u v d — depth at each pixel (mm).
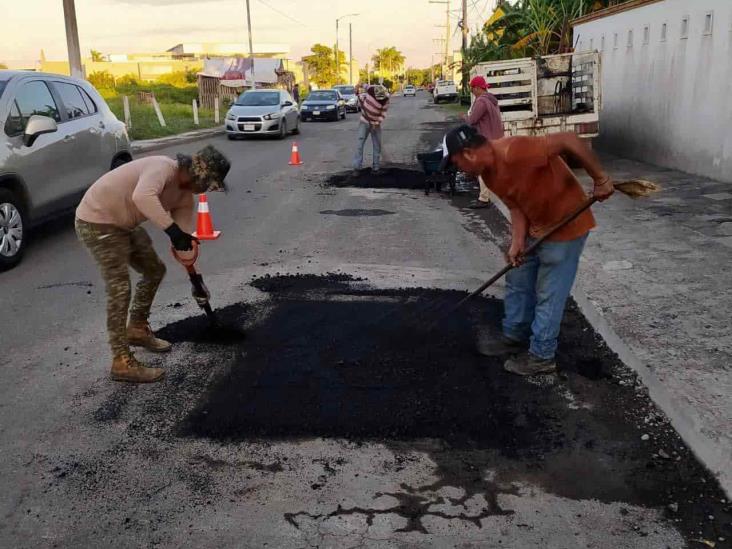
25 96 7152
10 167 6570
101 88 41594
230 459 3299
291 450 3365
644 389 3898
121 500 3002
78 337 4824
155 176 3760
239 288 5812
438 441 3434
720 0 9352
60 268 6574
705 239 6625
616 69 13422
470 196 10398
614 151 13672
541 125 11023
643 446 3385
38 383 4113
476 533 2771
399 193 10672
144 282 4359
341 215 8984
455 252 7020
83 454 3357
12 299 5668
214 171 3873
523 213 3879
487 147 3602
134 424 3625
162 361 4363
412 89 81750
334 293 5613
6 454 3357
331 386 3977
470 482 3111
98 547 2711
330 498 3000
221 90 40875
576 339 4652
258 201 10078
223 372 4188
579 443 3412
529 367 4086
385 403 3775
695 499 2984
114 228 3861
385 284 5859
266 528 2809
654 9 11531
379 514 2891
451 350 4438
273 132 20000
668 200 8500
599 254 6227
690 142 10430
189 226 4191
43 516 2900
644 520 2852
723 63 9352
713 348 4156
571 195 3730
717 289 5188
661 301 4973
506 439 3447
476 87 8617
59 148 7391
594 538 2744
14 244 6625
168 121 25031
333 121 29219
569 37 17141
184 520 2867
